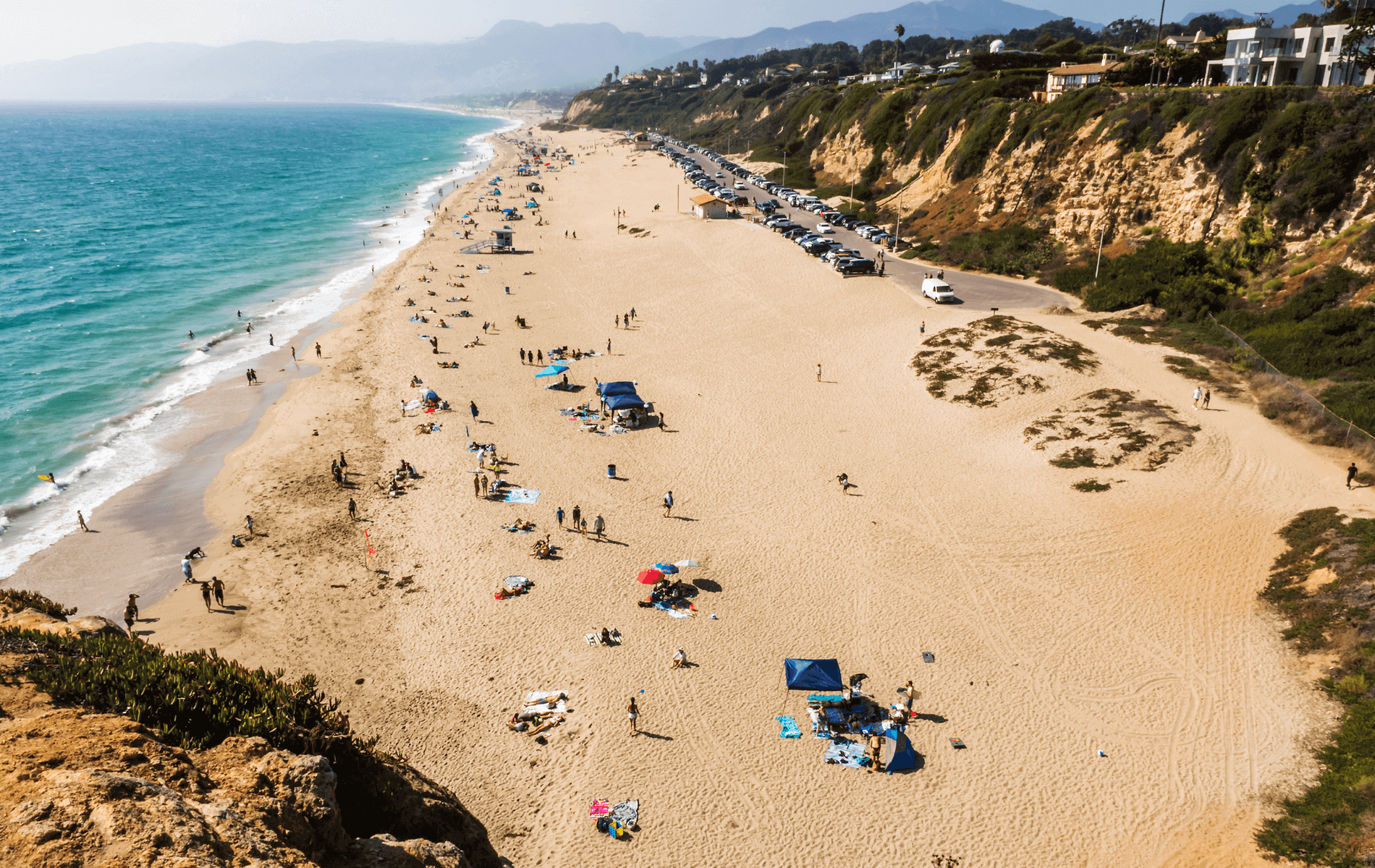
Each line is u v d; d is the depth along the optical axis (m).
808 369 53.81
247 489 40.53
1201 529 31.95
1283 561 29.20
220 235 107.56
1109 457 37.81
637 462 42.41
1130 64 85.44
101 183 166.25
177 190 155.62
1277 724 23.00
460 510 37.97
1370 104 52.69
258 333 65.88
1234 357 46.62
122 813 7.65
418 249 96.12
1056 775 22.28
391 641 29.08
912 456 41.38
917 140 104.88
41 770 8.49
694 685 26.31
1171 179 63.53
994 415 44.06
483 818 21.47
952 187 88.81
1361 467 34.12
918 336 56.53
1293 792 20.61
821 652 27.59
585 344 61.72
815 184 129.88
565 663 27.56
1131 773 22.12
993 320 56.28
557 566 33.22
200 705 11.45
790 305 66.38
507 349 61.00
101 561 34.50
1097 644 27.12
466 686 26.66
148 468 43.09
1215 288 54.75
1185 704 24.28
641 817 21.36
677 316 66.94
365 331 65.81
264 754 10.45
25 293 75.69
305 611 30.88
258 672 12.98
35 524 37.56
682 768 22.98
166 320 68.94
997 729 23.97
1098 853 19.88
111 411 50.22
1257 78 73.44
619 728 24.56
